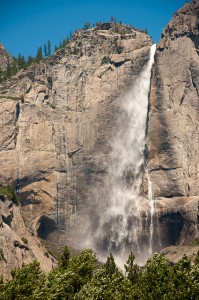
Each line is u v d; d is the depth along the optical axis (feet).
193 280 333.42
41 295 336.08
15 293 338.34
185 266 345.72
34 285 347.15
